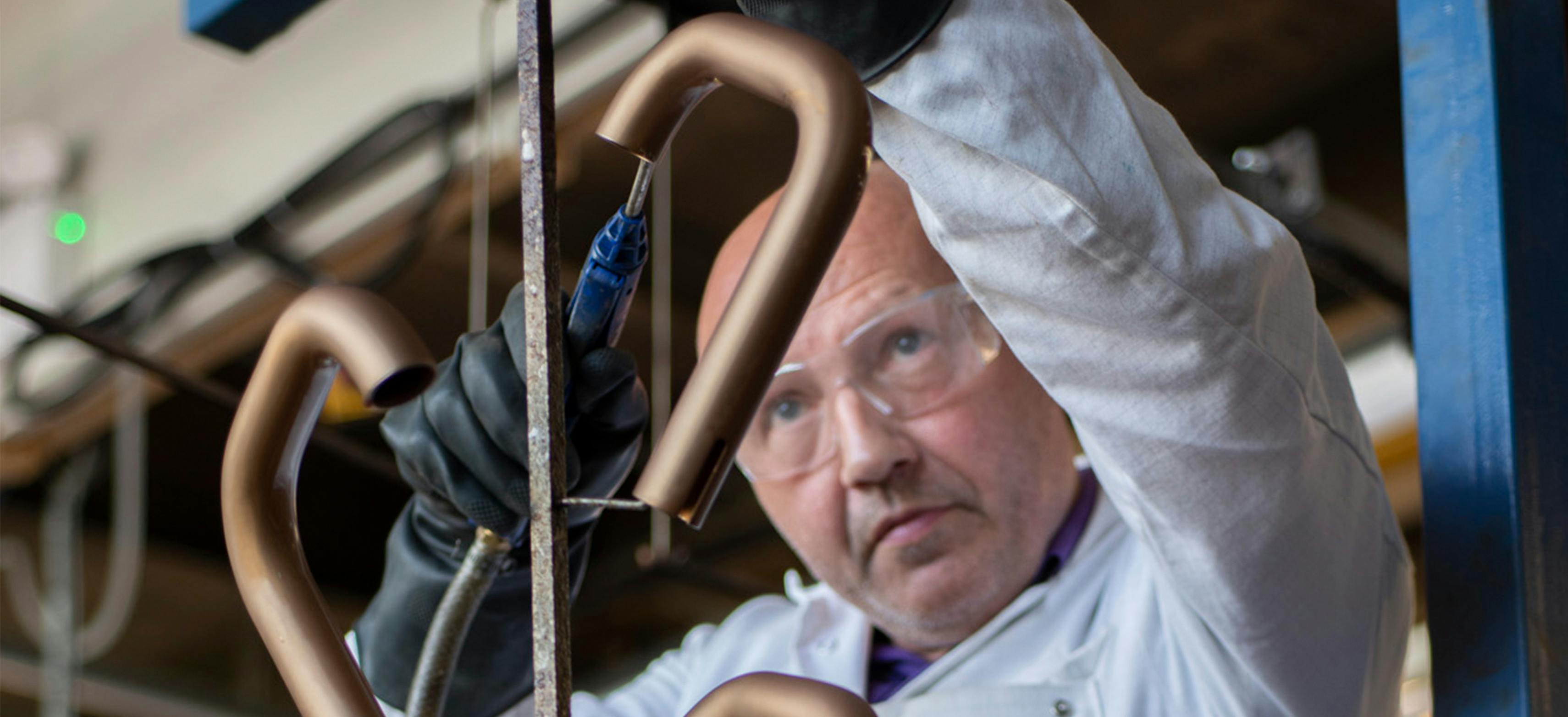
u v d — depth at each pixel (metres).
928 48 0.81
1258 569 1.01
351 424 3.40
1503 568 0.94
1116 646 1.34
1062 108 0.84
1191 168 0.91
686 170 3.50
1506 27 1.02
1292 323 0.96
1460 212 1.00
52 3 3.45
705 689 1.58
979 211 0.87
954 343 1.45
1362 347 3.55
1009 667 1.41
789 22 0.77
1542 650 0.93
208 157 3.04
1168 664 1.29
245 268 3.00
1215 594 1.03
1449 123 1.02
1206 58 3.50
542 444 0.56
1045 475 1.46
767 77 0.57
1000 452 1.44
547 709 0.55
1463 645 0.94
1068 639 1.40
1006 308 0.93
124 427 3.35
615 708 1.60
